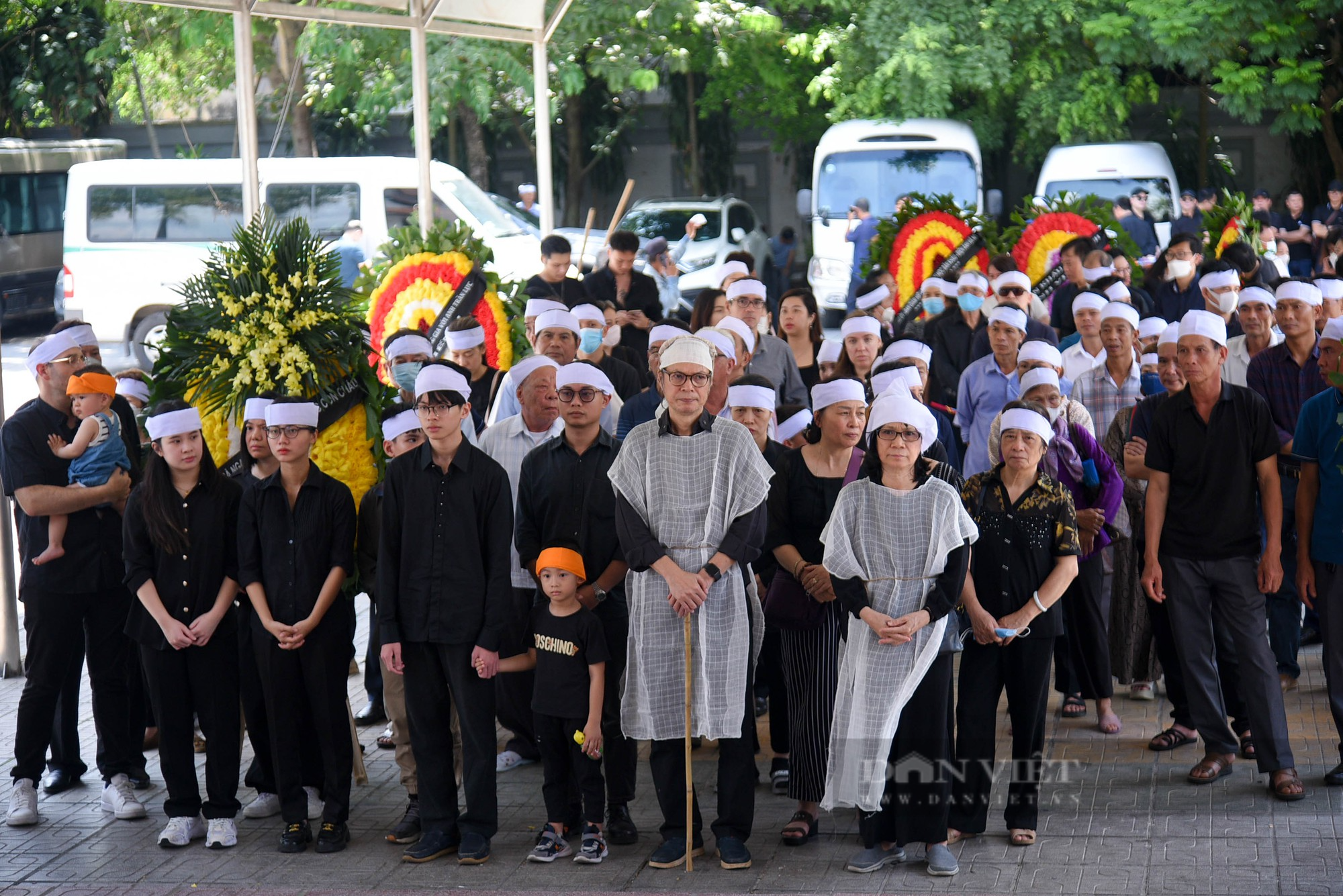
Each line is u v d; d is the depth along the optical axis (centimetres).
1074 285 1351
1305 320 1006
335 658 812
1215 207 1526
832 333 2591
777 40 3053
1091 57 2794
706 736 753
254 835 837
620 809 806
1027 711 779
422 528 784
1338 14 2652
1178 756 904
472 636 780
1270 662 833
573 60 2945
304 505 810
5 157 3019
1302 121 2658
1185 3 2597
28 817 853
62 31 3222
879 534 750
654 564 755
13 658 1146
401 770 867
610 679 816
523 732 929
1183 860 745
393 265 1152
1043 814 817
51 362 875
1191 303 1370
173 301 2377
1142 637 989
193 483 814
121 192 2391
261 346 904
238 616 838
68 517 869
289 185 2344
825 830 817
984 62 2684
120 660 883
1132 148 2603
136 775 912
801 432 964
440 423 778
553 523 832
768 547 802
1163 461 856
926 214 1501
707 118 3516
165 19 2773
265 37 2589
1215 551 842
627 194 1430
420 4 1445
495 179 3584
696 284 2670
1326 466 842
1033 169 3062
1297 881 712
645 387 1197
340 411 912
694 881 745
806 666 792
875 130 2617
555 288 1238
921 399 962
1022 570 770
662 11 2892
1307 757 891
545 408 897
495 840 816
